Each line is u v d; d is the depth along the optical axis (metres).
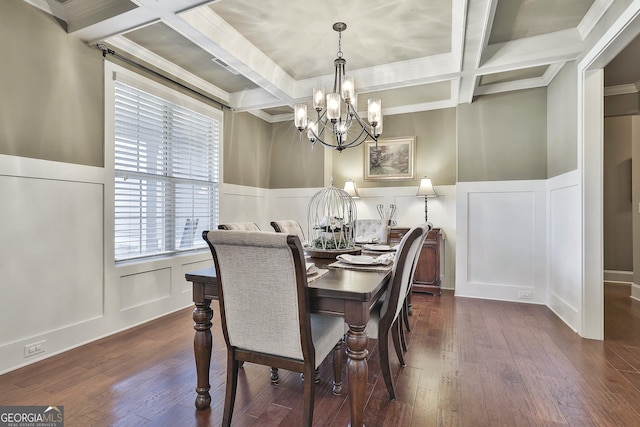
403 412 1.65
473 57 2.73
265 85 3.32
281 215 4.99
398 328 2.12
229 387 1.50
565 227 3.00
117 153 2.80
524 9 2.32
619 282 4.51
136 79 2.91
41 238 2.24
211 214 3.87
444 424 1.56
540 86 3.52
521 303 3.56
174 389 1.86
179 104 3.37
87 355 2.29
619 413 1.63
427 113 4.46
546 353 2.32
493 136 3.71
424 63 3.14
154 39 2.80
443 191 4.38
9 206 2.08
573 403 1.71
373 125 2.34
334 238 2.52
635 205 3.77
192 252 3.59
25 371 2.05
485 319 3.05
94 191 2.58
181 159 3.46
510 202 3.65
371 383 1.94
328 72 3.51
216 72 3.47
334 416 1.63
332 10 2.42
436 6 2.37
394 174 4.60
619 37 2.12
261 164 4.84
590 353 2.32
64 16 2.38
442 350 2.39
